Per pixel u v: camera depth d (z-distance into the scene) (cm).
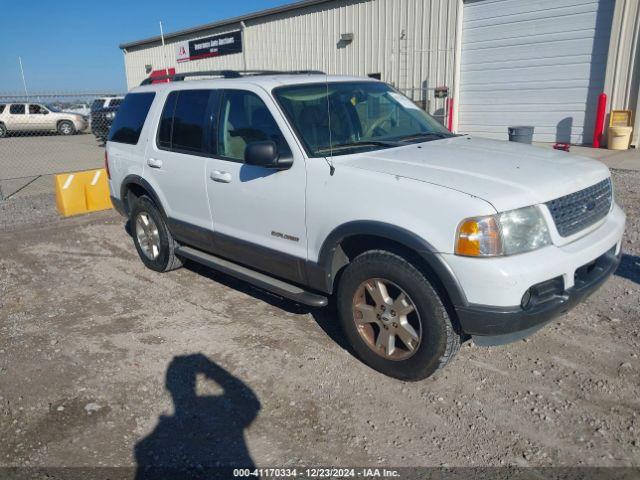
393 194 324
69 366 388
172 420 323
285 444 299
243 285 529
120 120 583
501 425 306
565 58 1306
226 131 441
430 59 1562
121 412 333
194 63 2500
